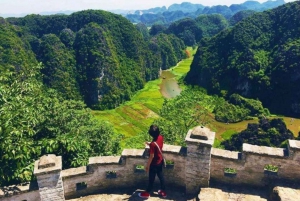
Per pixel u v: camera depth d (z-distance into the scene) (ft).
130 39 504.43
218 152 32.68
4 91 43.50
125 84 422.41
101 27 471.62
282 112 332.39
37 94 54.29
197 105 141.08
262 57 404.36
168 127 105.09
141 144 106.42
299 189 29.78
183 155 32.58
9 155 33.91
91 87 400.67
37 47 439.63
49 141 39.78
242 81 379.76
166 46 604.08
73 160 42.55
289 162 30.42
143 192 32.76
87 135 67.82
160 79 509.35
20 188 31.73
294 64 337.31
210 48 484.74
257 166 31.48
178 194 33.27
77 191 34.30
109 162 33.78
